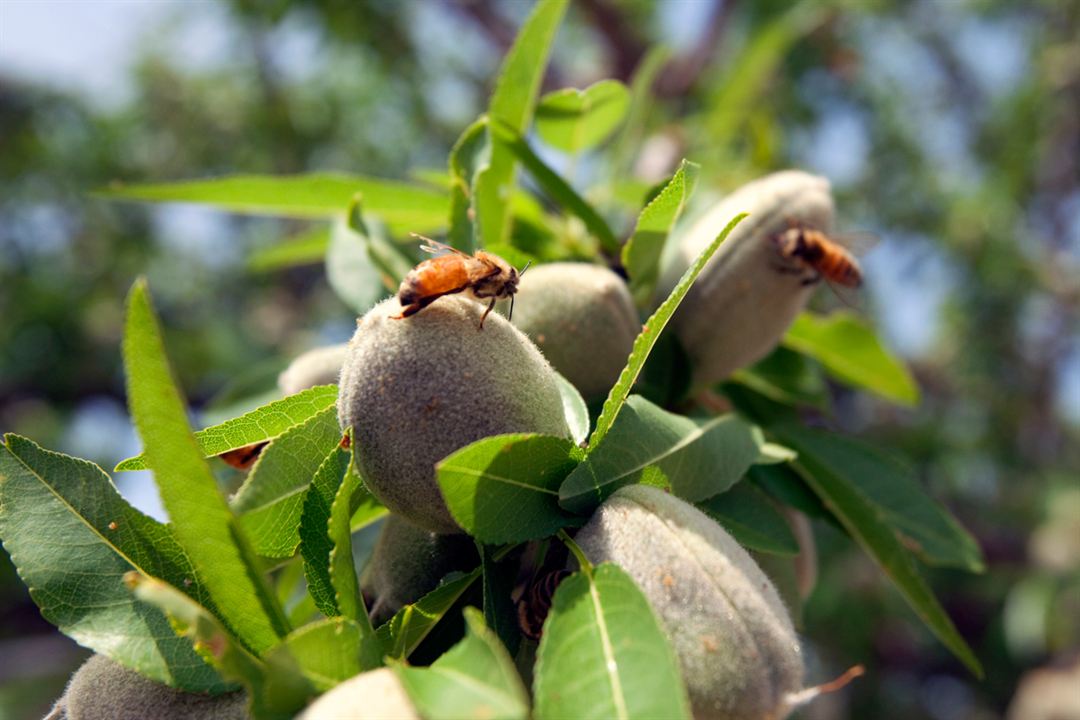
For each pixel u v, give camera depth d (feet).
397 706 0.46
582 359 0.63
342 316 2.13
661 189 0.67
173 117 2.13
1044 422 2.02
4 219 2.13
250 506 0.53
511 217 0.78
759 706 0.49
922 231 2.09
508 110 0.78
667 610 0.50
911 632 2.01
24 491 0.55
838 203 2.09
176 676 0.52
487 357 0.53
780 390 0.80
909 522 0.74
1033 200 2.15
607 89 0.80
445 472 0.51
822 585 1.78
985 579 1.86
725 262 0.69
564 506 0.54
